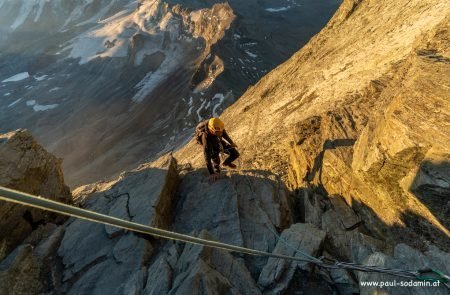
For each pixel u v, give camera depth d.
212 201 9.02
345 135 10.02
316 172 9.95
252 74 165.00
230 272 6.57
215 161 9.46
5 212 9.15
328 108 16.67
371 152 7.56
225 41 175.62
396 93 8.30
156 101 191.00
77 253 8.17
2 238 9.02
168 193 9.51
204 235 7.02
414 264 5.57
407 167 6.74
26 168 10.03
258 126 25.33
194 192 9.58
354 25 30.50
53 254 8.47
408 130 6.66
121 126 179.50
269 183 9.48
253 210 8.57
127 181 10.05
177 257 7.02
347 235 7.29
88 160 163.12
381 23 24.22
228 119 41.75
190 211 8.99
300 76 29.52
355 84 17.48
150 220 8.14
